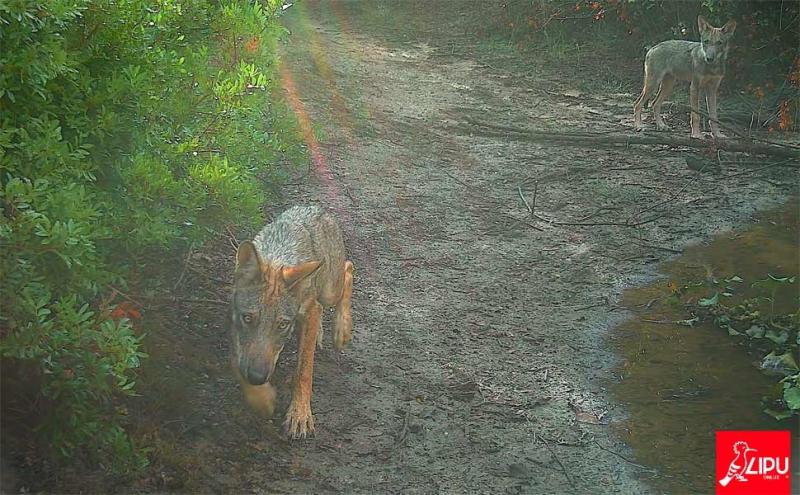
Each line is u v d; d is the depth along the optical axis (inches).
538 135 345.4
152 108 191.5
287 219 197.6
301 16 544.4
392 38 523.8
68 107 180.9
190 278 215.8
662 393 213.2
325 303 202.2
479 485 188.9
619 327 234.1
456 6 581.0
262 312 180.7
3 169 171.5
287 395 199.6
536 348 224.8
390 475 188.4
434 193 287.3
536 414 205.6
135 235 187.9
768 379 217.3
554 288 247.8
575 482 191.3
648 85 372.5
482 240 266.1
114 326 167.2
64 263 171.3
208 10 216.1
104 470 176.6
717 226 281.1
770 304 240.2
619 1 474.6
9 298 163.0
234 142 212.4
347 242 255.1
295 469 185.8
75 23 184.1
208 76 208.5
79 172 175.2
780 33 416.5
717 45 351.9
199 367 197.9
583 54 488.7
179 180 195.2
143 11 195.9
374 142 320.2
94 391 171.0
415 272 247.6
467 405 205.8
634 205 291.3
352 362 212.4
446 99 395.2
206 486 179.3
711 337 230.7
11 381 176.2
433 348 220.7
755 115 386.3
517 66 472.4
